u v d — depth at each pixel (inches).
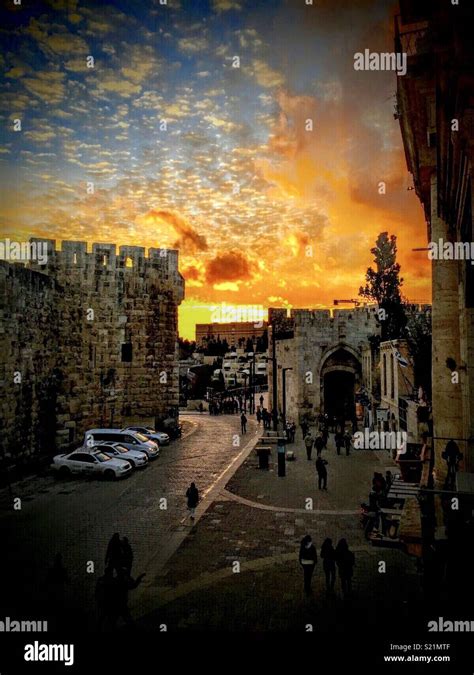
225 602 478.9
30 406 1096.2
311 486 917.8
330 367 1775.3
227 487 920.3
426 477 642.8
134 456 1106.7
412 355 1097.4
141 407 1523.1
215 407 2529.5
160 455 1283.2
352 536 652.1
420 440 883.4
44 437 1170.6
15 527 706.2
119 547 477.7
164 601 482.9
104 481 986.7
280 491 886.4
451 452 549.0
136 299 1515.7
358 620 434.9
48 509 794.8
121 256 1494.8
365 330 1760.6
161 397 1557.6
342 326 1763.0
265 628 428.8
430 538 446.0
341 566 468.1
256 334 5541.3
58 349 1259.8
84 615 456.4
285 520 724.0
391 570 537.3
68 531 687.7
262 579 529.0
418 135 610.9
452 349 628.4
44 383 1173.1
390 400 1215.6
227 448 1385.3
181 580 530.0
